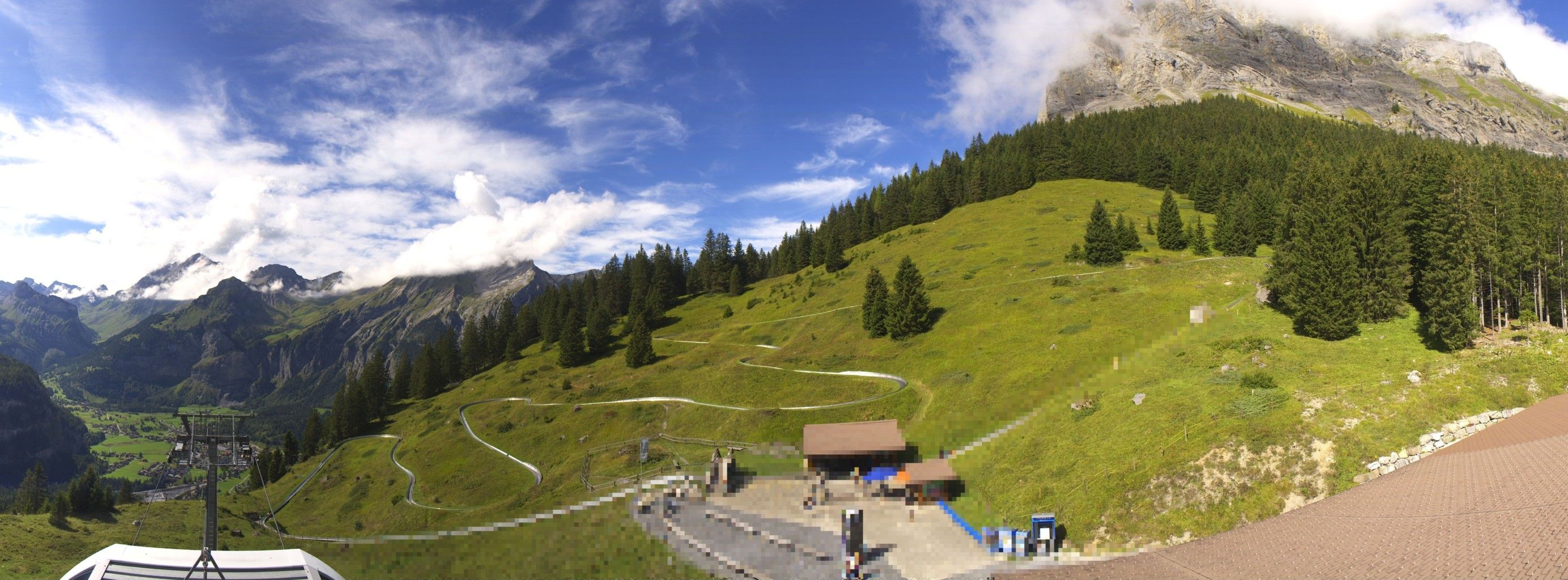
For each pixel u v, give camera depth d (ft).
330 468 460.96
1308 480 161.79
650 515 211.61
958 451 217.97
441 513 312.91
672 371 435.53
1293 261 278.26
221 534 333.21
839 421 286.25
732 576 159.84
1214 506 161.68
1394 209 275.39
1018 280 424.05
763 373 377.30
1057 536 164.35
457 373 626.23
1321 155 580.71
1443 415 176.76
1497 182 269.23
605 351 559.38
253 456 169.27
